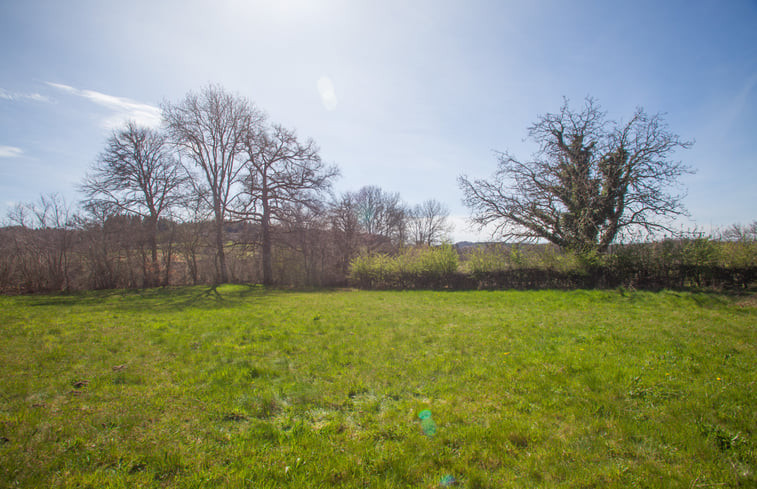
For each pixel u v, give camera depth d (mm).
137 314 15406
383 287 30359
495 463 3971
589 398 5461
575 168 25109
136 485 3551
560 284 23422
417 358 7941
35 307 18484
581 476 3674
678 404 5129
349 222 41250
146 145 32969
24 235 30016
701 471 3668
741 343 8258
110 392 5934
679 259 19766
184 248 35344
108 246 32281
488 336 9906
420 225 62344
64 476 3654
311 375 6906
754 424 4500
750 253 18016
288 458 4055
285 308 17297
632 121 23547
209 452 4188
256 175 34094
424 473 3805
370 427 4812
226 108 34031
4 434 4410
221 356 8172
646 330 9867
